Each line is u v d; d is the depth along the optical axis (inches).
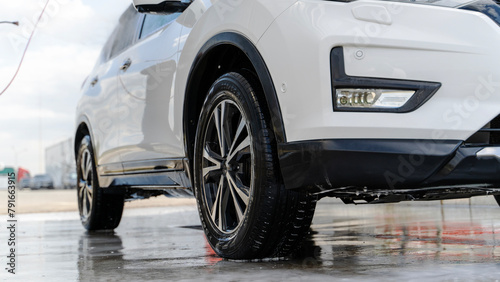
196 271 106.2
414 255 123.0
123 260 127.3
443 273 97.5
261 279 95.1
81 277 104.1
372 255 124.3
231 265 112.2
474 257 118.0
